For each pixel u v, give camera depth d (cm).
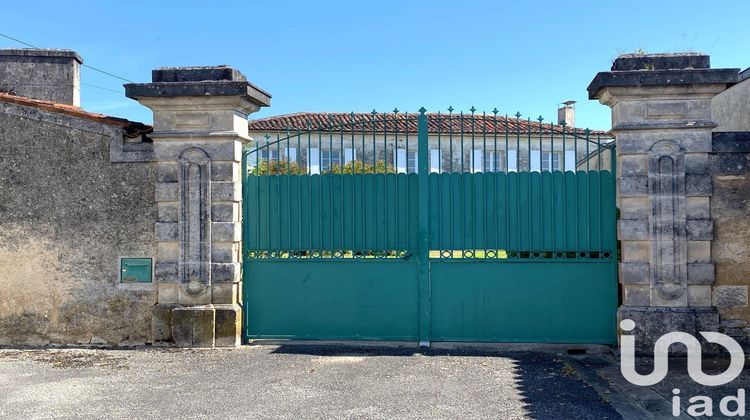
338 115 1152
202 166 699
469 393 535
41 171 718
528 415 479
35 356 667
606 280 690
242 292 725
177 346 698
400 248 715
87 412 484
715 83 627
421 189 710
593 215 693
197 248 699
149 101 691
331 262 723
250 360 645
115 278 710
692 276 643
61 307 714
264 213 730
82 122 711
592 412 486
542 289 700
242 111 718
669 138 647
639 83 633
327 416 475
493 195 705
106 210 711
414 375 590
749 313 638
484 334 706
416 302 713
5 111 720
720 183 644
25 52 848
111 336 711
